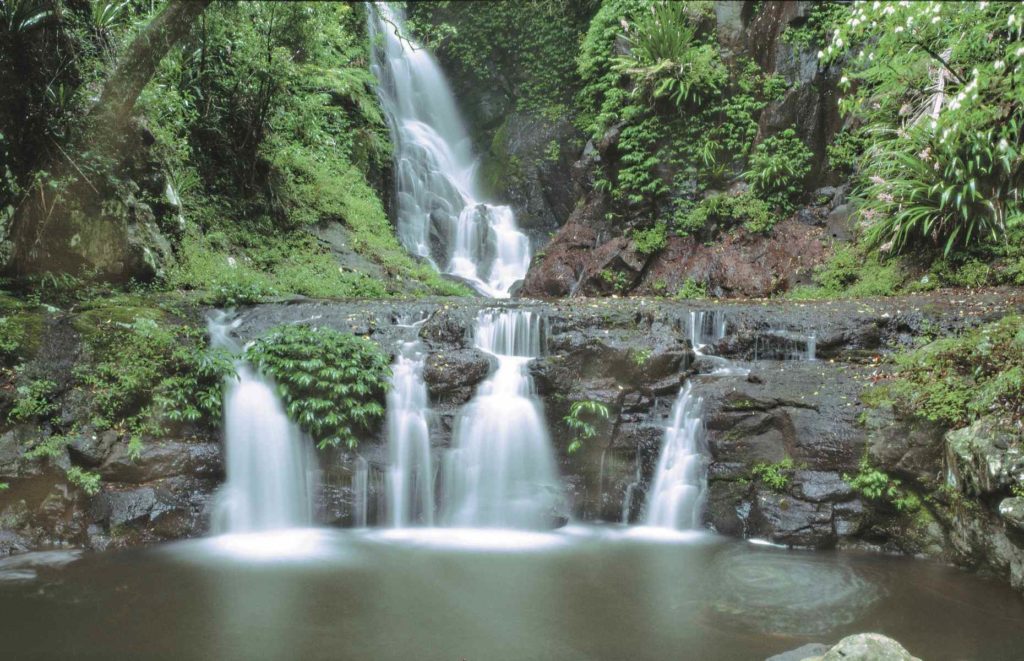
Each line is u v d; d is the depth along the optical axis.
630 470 7.50
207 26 11.10
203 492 6.92
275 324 8.49
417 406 7.71
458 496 7.42
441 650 4.49
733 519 6.93
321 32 12.53
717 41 14.33
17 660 4.29
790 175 13.17
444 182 17.81
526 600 5.33
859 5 7.53
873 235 11.22
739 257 12.89
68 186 8.62
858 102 10.37
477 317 8.66
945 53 9.41
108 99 8.76
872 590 5.53
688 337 9.07
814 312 8.82
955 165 9.99
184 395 7.18
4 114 8.16
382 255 13.05
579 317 8.57
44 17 8.40
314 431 7.36
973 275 10.09
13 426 6.67
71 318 7.36
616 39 15.54
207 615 4.98
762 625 4.89
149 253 9.33
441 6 19.83
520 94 18.89
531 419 7.67
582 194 15.63
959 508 5.97
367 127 15.73
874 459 6.51
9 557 6.05
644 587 5.60
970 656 4.45
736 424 7.19
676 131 14.04
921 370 6.77
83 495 6.58
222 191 11.83
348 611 5.09
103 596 5.29
